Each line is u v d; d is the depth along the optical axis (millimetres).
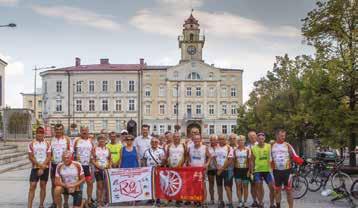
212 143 15719
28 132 44312
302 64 33438
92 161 15648
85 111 107875
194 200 15609
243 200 16250
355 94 28969
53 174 14930
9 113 44281
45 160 14578
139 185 16000
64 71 108188
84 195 18812
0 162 32062
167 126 106125
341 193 16781
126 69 107312
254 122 58094
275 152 14477
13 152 39125
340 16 29453
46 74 108875
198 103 106188
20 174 28031
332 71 28688
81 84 108062
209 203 16422
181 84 106375
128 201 15891
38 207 15477
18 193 19312
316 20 30328
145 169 16078
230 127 105688
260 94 54750
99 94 107562
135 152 16281
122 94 107312
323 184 19328
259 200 15438
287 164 14422
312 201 17094
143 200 16094
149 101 106812
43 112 108875
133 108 107188
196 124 106250
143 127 16656
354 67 28734
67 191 13438
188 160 15984
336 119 28594
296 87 38250
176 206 15680
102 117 107500
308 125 38250
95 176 15859
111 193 15812
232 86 106438
